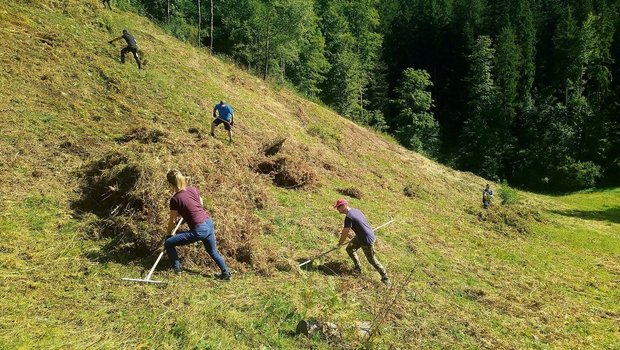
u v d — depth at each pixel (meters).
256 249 7.34
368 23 49.91
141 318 5.25
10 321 4.85
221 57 27.08
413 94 45.44
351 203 12.91
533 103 45.34
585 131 40.97
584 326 7.80
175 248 6.52
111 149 9.42
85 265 6.22
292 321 5.70
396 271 8.53
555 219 21.95
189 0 39.59
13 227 6.72
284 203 10.59
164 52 20.16
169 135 9.88
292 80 39.66
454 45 54.22
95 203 7.66
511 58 44.41
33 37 14.16
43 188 7.91
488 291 8.70
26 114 10.23
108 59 15.40
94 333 4.89
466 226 14.98
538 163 41.75
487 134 43.88
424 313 6.95
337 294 6.75
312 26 40.03
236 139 14.05
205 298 5.90
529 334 7.07
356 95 43.22
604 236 18.34
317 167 15.57
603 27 44.38
